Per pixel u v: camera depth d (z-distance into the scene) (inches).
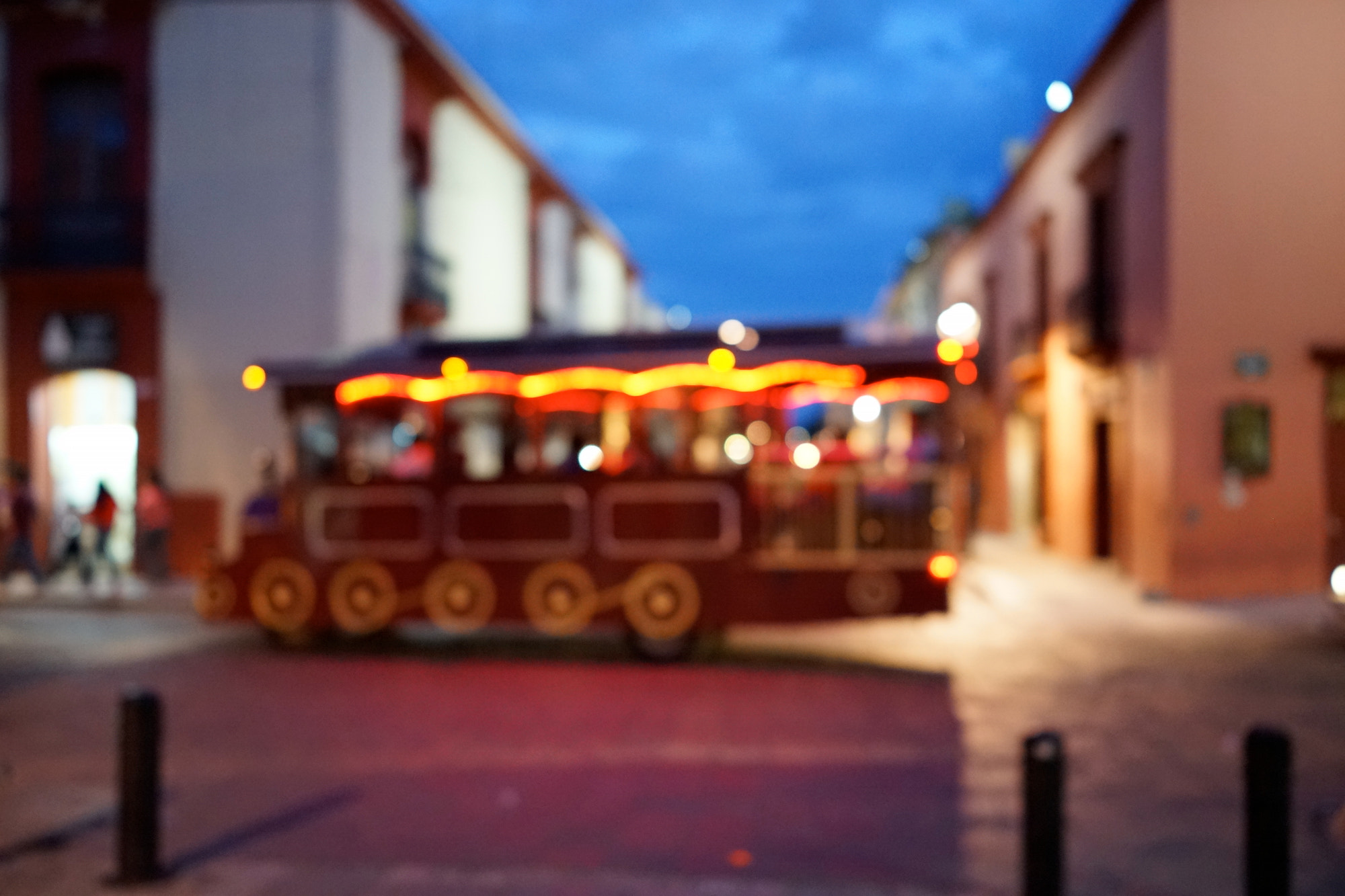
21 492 606.5
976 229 1060.5
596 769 246.2
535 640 439.2
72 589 605.6
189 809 218.2
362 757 257.8
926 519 369.4
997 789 229.6
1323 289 530.9
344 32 645.9
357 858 189.5
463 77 792.3
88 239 660.1
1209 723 289.4
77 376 673.0
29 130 667.4
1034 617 488.1
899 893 168.9
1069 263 733.9
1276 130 531.2
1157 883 177.5
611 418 389.4
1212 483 531.2
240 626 487.2
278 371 412.2
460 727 288.4
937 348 366.3
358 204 661.3
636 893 168.2
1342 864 182.5
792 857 189.8
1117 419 628.7
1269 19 529.7
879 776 239.9
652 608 381.7
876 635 443.8
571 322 1173.1
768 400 375.6
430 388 398.6
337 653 411.5
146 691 177.5
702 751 261.0
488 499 397.7
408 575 404.2
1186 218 531.5
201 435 650.8
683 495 381.7
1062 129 748.0
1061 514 760.3
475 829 205.0
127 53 657.0
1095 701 317.1
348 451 413.1
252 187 646.5
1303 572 531.8
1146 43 567.5
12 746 270.5
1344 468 536.1
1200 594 530.9
